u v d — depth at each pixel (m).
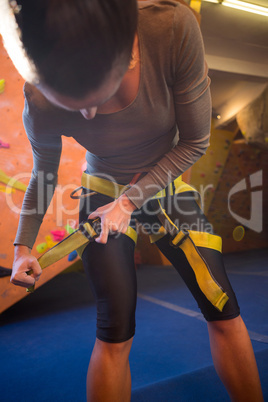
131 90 0.76
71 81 0.51
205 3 3.46
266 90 5.00
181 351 1.86
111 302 0.89
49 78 0.51
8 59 2.47
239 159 6.12
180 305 2.76
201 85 0.78
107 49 0.49
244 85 5.17
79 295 3.33
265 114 5.11
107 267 0.91
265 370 1.45
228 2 3.45
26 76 0.54
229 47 4.36
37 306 2.98
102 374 0.86
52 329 2.37
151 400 1.31
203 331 2.14
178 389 1.38
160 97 0.78
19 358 1.91
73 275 4.39
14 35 0.51
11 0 0.49
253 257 5.26
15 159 2.49
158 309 2.68
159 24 0.72
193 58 0.73
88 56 0.49
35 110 0.81
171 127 0.88
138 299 3.02
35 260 0.93
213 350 0.96
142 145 0.90
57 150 0.96
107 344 0.88
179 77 0.75
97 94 0.54
